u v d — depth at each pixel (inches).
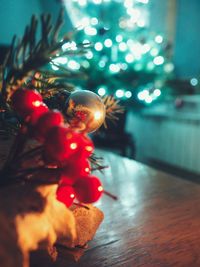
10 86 5.3
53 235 5.7
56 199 6.0
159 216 10.5
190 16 46.8
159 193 13.1
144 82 37.4
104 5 37.6
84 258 7.5
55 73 5.3
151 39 40.4
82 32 31.4
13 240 4.8
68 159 5.3
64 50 5.5
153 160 49.9
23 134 5.2
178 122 44.7
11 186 5.5
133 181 14.6
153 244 8.5
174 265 7.5
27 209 5.3
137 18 37.5
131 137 43.1
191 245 8.6
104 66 34.6
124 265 7.4
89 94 7.5
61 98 7.6
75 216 7.0
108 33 35.9
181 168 45.1
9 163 5.3
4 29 33.6
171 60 44.7
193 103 45.4
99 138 39.6
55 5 37.0
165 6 48.0
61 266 7.1
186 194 13.1
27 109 5.2
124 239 8.7
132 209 11.1
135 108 40.8
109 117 9.0
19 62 5.3
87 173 5.7
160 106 50.6
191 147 42.9
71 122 6.3
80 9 39.4
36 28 5.2
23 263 4.8
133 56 36.2
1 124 6.5
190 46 47.5
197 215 10.8
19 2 34.7
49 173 5.6
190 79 45.5
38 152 5.4
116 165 17.4
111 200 11.9
